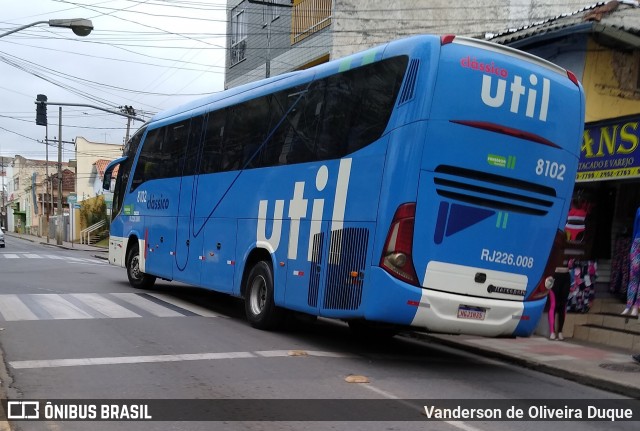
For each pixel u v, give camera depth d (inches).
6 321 368.5
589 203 447.5
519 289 297.0
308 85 345.1
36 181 3065.9
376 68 298.7
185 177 475.5
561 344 400.2
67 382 242.1
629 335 388.8
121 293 526.0
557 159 302.2
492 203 286.5
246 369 272.4
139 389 235.0
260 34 894.4
